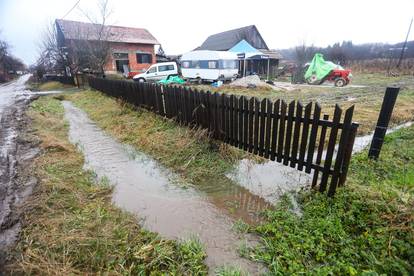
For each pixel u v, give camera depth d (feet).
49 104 35.55
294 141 10.91
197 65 64.54
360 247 7.02
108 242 7.65
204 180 12.39
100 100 36.83
